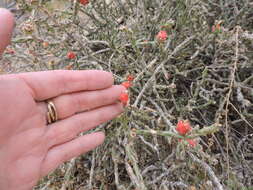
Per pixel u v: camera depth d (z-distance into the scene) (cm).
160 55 19
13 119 15
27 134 16
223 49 21
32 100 16
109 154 21
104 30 23
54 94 17
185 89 23
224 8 23
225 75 22
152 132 14
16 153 15
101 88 17
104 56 24
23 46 28
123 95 16
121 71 23
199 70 23
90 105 18
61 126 17
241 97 18
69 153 17
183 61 22
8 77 15
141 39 21
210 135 21
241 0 24
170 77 22
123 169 21
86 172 21
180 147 16
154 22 22
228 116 22
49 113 17
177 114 21
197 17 22
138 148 20
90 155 22
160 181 20
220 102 21
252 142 21
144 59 21
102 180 20
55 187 21
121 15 26
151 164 20
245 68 22
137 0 24
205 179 17
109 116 18
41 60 23
